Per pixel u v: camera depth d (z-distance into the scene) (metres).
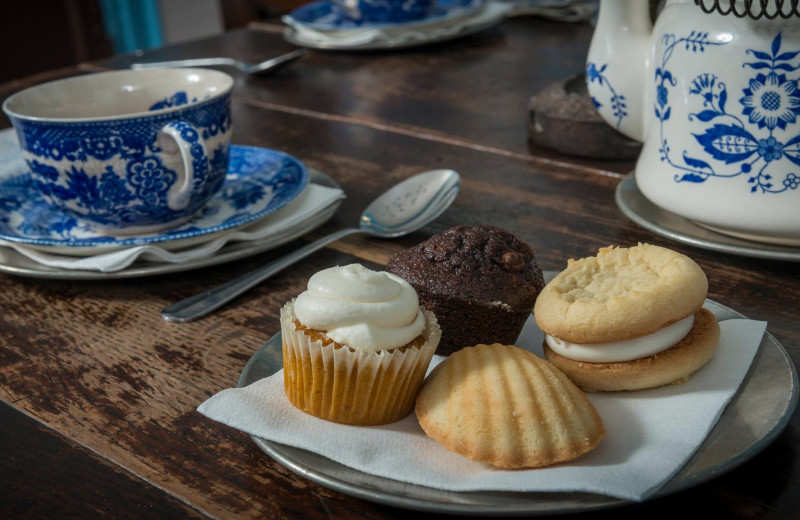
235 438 0.44
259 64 1.00
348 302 0.42
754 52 0.50
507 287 0.47
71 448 0.44
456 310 0.47
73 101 0.61
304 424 0.42
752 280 0.52
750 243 0.53
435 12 1.11
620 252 0.46
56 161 0.55
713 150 0.52
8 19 1.92
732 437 0.40
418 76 0.95
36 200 0.62
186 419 0.45
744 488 0.40
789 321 0.49
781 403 0.41
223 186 0.64
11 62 1.95
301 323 0.43
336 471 0.40
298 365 0.42
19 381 0.48
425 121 0.80
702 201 0.53
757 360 0.44
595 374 0.43
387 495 0.38
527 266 0.48
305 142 0.77
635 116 0.59
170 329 0.51
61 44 2.04
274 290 0.54
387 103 0.86
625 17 0.58
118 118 0.54
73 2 2.01
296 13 1.12
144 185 0.56
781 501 0.39
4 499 0.41
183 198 0.57
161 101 0.63
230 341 0.50
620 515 0.39
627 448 0.40
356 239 0.59
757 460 0.41
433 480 0.39
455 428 0.40
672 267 0.44
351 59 1.03
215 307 0.52
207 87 0.61
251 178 0.64
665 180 0.54
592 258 0.46
